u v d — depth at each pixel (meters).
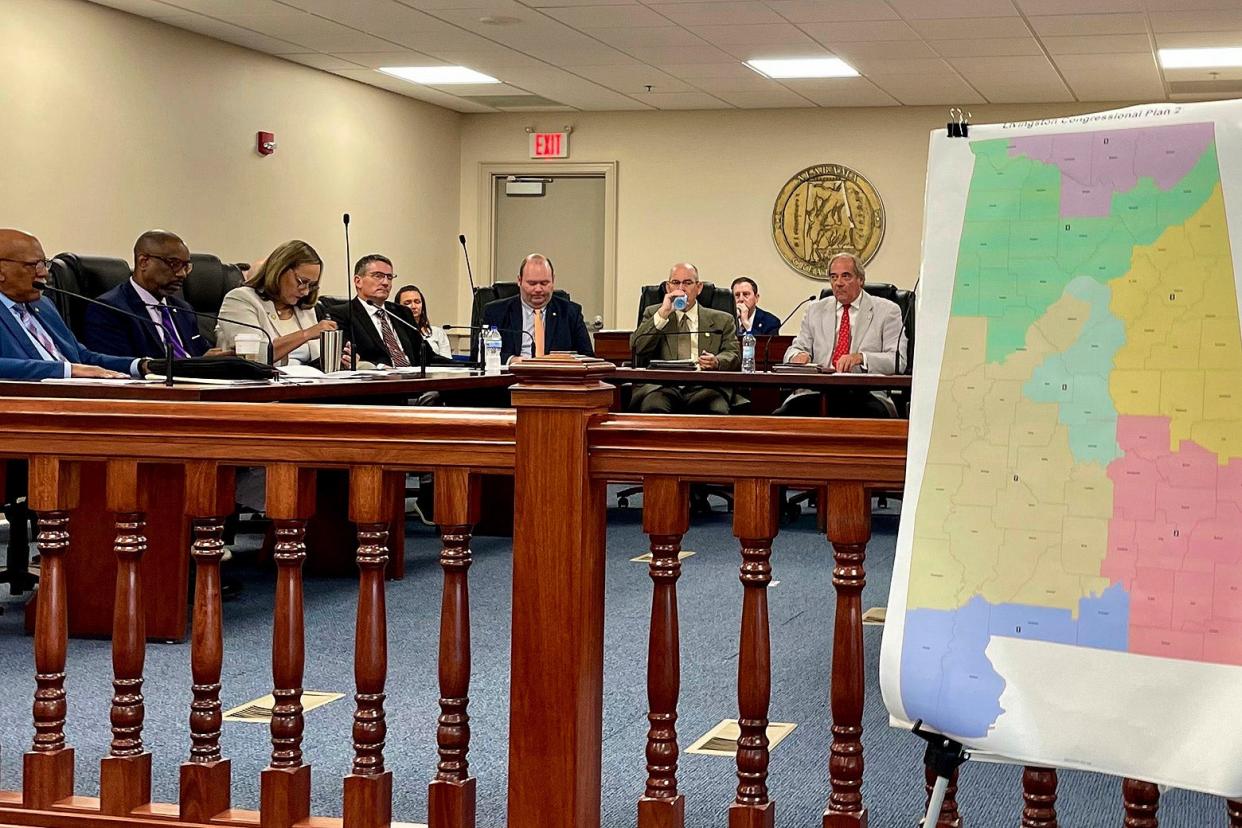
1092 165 1.58
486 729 2.85
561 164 11.20
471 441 1.99
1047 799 1.85
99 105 7.55
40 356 4.14
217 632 2.11
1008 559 1.59
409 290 7.52
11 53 6.96
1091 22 7.56
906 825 2.34
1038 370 1.59
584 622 1.94
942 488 1.62
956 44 8.27
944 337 1.63
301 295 5.22
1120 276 1.56
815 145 10.70
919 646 1.61
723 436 1.90
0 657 3.39
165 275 4.75
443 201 11.15
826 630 3.88
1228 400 1.52
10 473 4.00
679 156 10.97
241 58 8.70
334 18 7.89
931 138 1.66
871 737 2.86
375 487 2.03
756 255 10.87
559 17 7.82
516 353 6.54
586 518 1.94
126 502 2.12
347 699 3.05
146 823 2.10
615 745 2.76
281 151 9.13
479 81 9.87
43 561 2.17
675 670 1.96
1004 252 1.61
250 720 2.87
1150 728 1.52
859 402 6.17
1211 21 7.46
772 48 8.52
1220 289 1.52
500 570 4.80
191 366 3.81
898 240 10.59
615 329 11.13
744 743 1.95
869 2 7.27
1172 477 1.53
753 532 1.92
